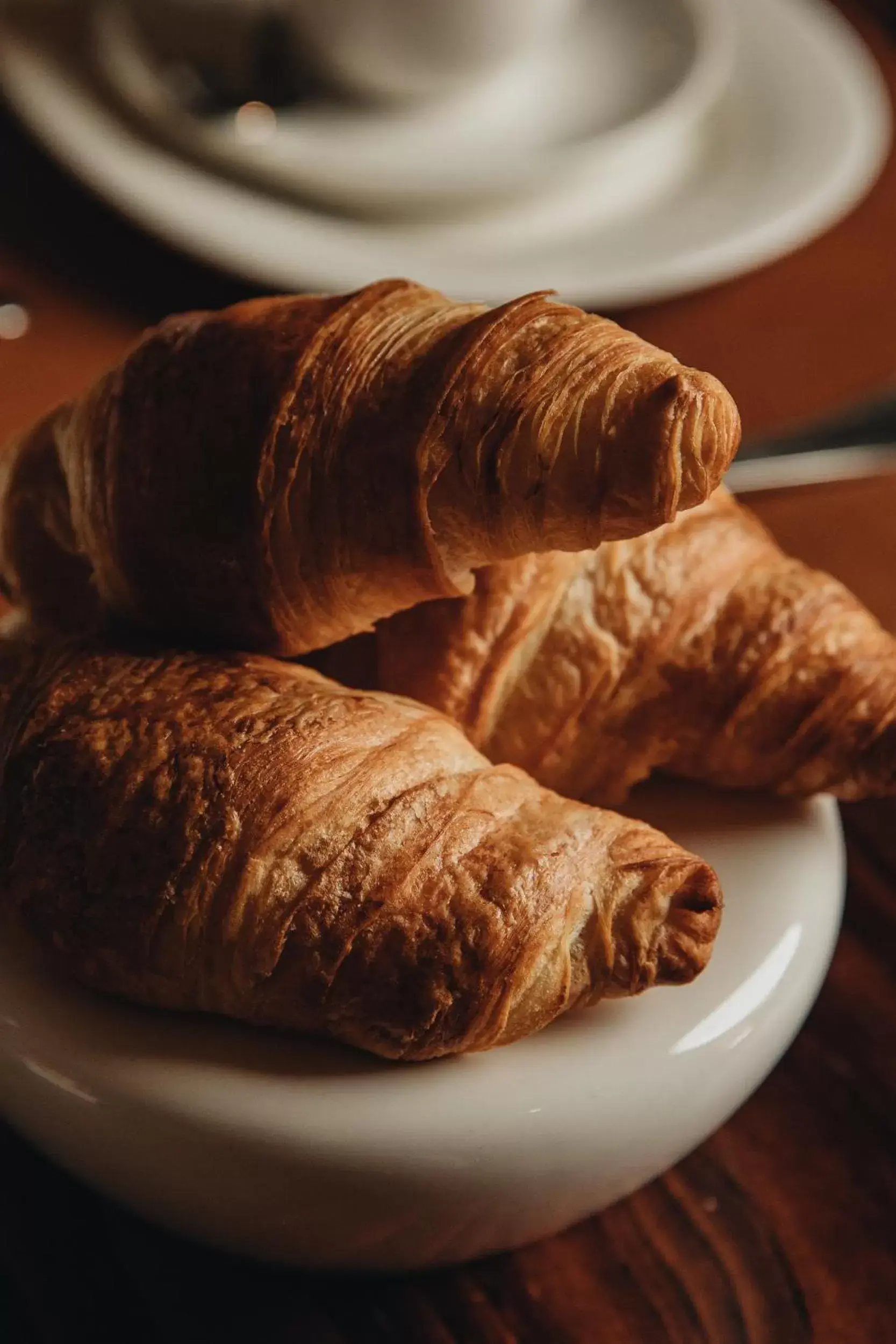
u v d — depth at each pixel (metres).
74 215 0.59
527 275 0.57
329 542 0.36
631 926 0.34
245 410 0.36
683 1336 0.38
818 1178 0.40
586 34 0.66
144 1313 0.37
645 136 0.61
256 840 0.34
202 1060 0.34
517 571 0.38
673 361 0.35
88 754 0.35
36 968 0.35
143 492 0.37
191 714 0.35
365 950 0.33
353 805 0.34
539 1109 0.34
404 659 0.38
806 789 0.39
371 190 0.58
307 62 0.62
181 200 0.57
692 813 0.39
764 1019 0.36
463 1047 0.34
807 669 0.39
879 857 0.46
